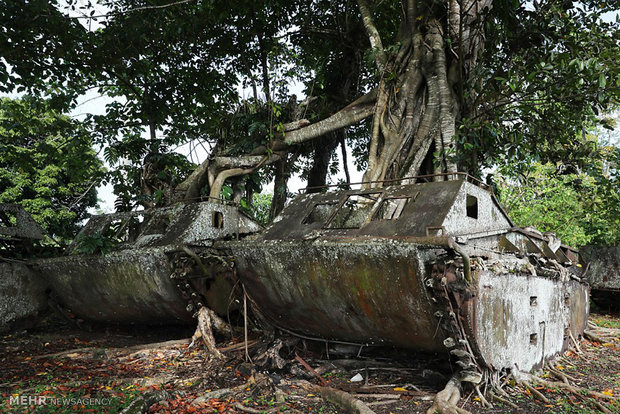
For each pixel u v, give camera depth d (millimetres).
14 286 9570
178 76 15820
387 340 6480
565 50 10031
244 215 9289
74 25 12453
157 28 13773
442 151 10008
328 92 15062
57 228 21328
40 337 9250
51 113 16828
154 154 12414
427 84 10523
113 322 9977
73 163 16281
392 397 5656
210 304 8070
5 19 10891
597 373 7250
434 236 5223
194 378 6465
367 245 5641
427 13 10961
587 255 14562
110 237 9562
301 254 6262
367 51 11383
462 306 5250
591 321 12195
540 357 7223
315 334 7223
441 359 6625
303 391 5965
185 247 7699
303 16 15719
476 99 10469
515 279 6434
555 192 16594
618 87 9484
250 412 5250
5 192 21016
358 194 6906
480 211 6586
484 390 5684
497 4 10297
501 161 11672
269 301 7051
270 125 12031
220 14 14109
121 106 16156
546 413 5270
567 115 10648
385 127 10500
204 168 12297
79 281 9258
